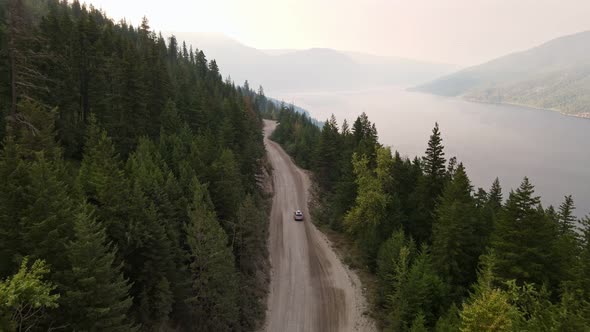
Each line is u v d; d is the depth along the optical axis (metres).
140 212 25.34
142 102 52.56
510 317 19.47
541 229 27.80
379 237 44.28
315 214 62.38
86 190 28.20
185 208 32.94
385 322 34.44
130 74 51.16
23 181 21.05
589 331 17.31
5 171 20.48
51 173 22.88
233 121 67.12
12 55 30.09
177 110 59.94
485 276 25.08
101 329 17.61
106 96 53.50
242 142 66.56
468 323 17.84
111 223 24.31
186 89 72.88
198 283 27.67
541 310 21.00
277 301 38.38
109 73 58.28
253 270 40.38
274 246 50.31
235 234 38.62
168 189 33.12
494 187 62.69
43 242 17.92
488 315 17.00
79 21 59.88
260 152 80.69
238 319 31.89
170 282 26.06
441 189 44.75
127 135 50.44
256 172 64.50
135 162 34.41
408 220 45.22
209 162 45.69
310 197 72.19
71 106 49.56
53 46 52.31
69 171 35.75
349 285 41.84
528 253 27.44
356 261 46.72
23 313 15.76
